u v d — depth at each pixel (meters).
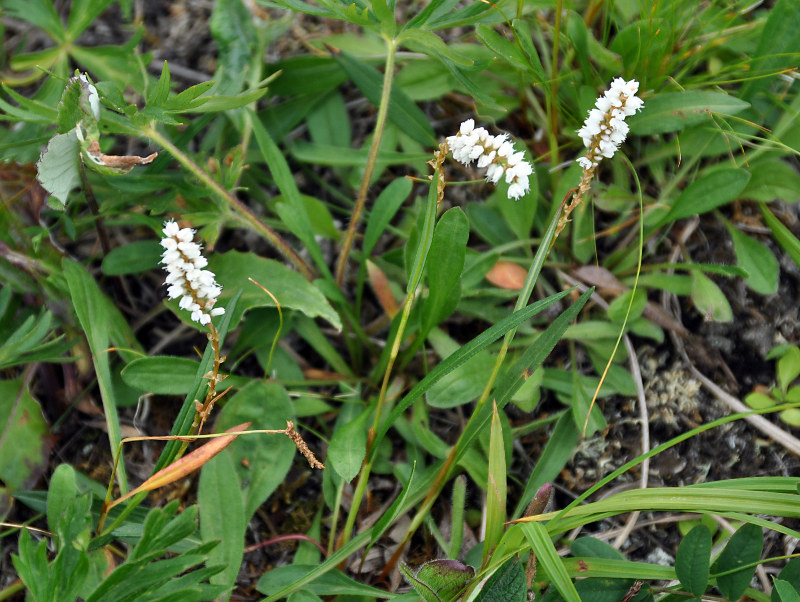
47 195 0.35
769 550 0.33
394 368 0.37
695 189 0.35
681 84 0.38
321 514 0.34
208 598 0.27
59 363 0.37
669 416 0.36
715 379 0.36
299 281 0.35
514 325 0.27
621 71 0.38
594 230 0.38
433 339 0.36
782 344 0.37
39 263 0.34
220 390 0.35
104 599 0.26
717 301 0.35
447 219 0.31
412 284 0.28
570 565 0.29
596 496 0.35
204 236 0.35
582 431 0.34
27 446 0.34
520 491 0.35
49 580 0.25
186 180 0.35
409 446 0.35
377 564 0.33
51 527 0.27
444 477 0.31
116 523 0.28
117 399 0.36
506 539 0.28
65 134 0.30
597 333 0.36
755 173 0.37
